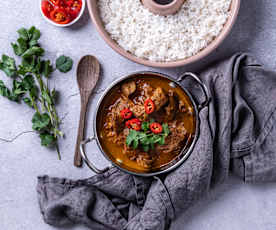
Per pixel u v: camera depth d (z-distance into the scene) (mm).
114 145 604
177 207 612
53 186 634
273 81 606
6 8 647
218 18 583
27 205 665
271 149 614
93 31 645
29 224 662
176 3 559
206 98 605
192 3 581
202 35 585
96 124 594
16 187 664
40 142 660
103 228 629
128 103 597
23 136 661
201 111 604
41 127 637
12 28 651
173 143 599
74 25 645
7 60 639
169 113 590
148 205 608
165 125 584
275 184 646
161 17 586
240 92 620
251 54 640
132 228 610
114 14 596
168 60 602
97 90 653
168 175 610
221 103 608
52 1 623
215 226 652
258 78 608
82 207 614
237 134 618
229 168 639
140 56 601
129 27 594
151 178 623
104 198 631
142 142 576
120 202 640
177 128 602
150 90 598
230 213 651
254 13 629
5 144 663
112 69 650
